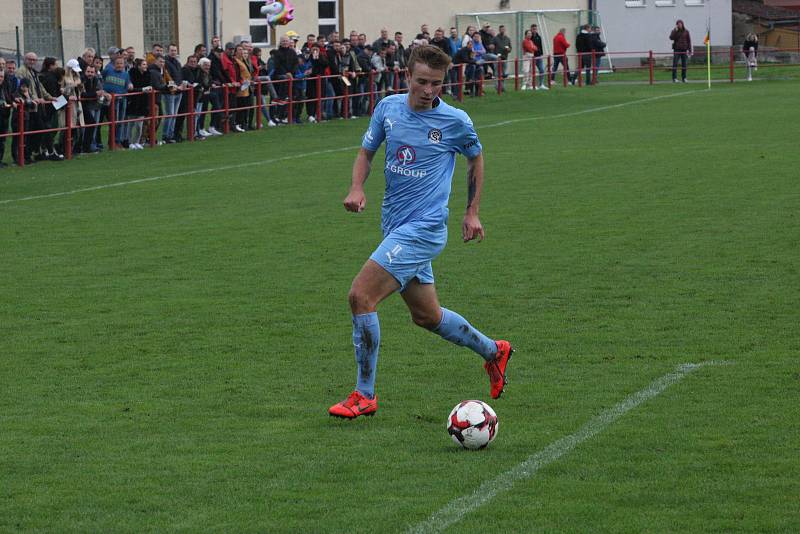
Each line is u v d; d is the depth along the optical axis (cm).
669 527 1551
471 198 2123
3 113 6303
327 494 1694
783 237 3781
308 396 2225
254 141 7594
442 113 2052
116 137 7281
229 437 1978
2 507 1666
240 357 2531
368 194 5175
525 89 11675
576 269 3403
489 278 3312
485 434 1877
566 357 2469
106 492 1720
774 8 16938
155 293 3222
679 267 3378
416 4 12494
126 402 2203
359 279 2022
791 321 2723
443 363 2458
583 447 1888
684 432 1952
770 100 9938
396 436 1972
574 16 13800
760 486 1697
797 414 2034
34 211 4822
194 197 5153
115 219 4581
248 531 1561
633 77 13588
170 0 10338
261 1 11169
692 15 15462
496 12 13125
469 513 1608
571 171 5697
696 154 6209
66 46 9481
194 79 7719
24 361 2531
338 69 8912
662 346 2538
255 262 3653
